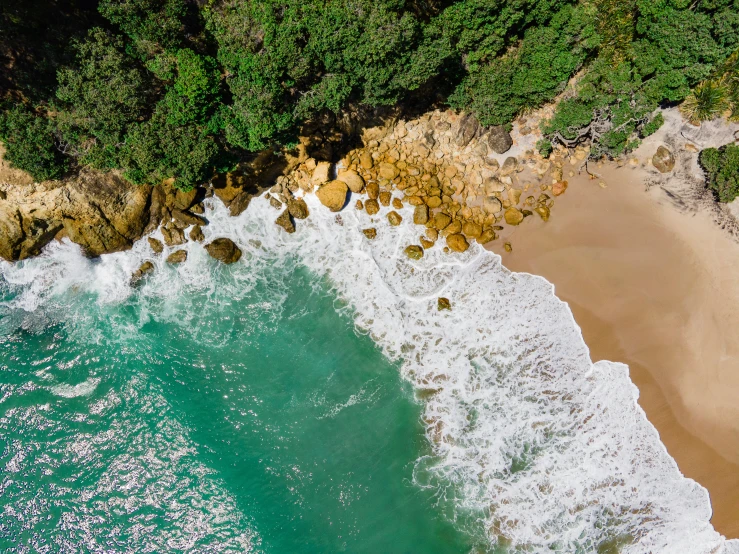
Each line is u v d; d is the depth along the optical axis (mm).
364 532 24109
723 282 26359
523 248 27500
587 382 25734
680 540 24078
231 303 27438
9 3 20141
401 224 28016
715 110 26922
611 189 27781
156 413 25453
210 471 24594
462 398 25875
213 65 22297
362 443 25422
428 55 22953
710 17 24469
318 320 27375
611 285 26688
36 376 25797
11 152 22234
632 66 26547
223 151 24531
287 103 23516
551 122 27250
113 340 26594
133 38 21641
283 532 23953
